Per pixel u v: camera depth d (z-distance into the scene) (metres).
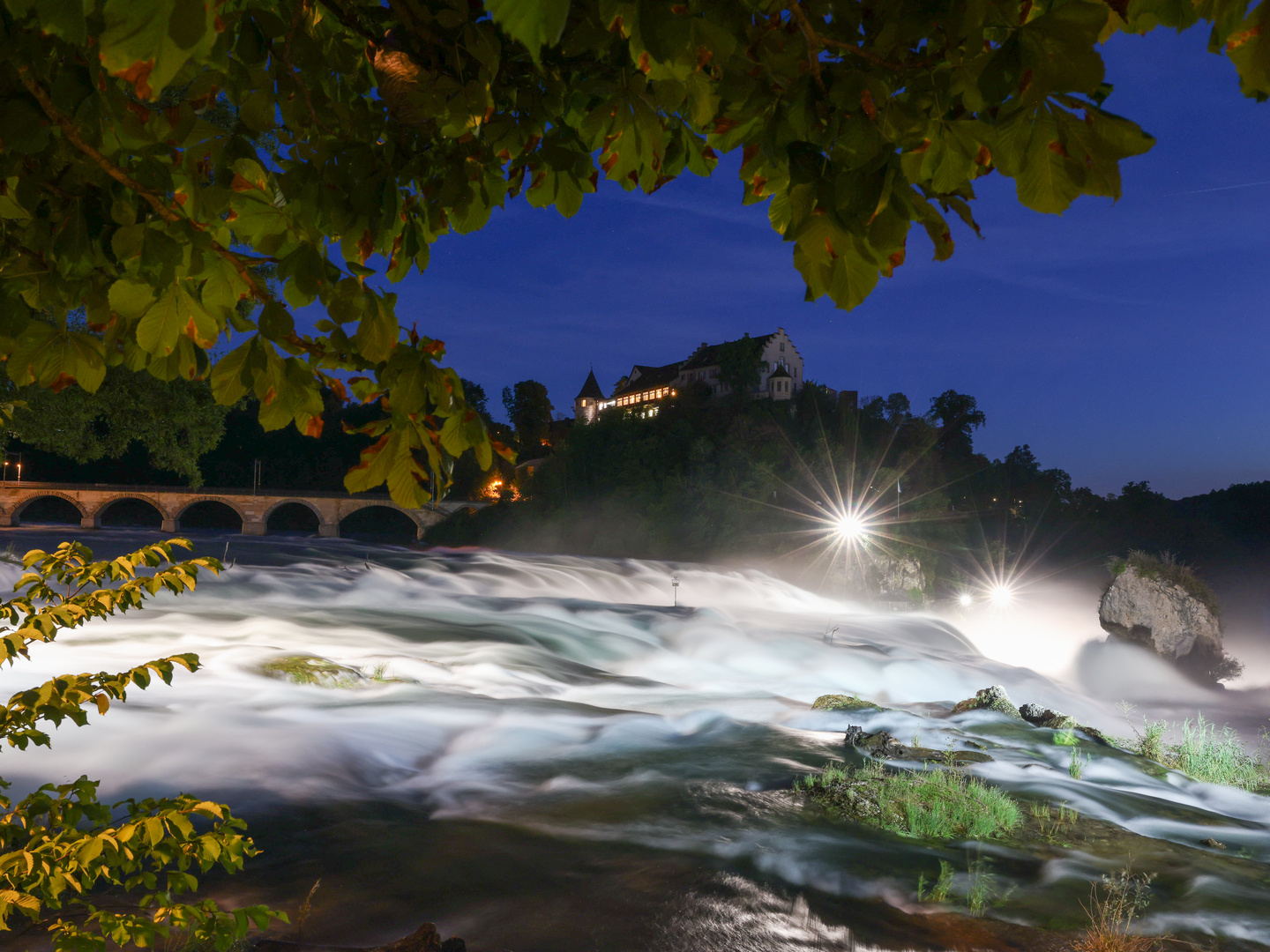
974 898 9.63
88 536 81.31
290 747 14.27
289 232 1.56
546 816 12.15
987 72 1.20
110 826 3.11
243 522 102.44
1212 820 13.27
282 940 7.22
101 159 1.39
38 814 3.03
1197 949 8.66
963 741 17.16
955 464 130.00
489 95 1.58
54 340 1.64
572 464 114.00
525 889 9.61
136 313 1.46
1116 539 104.00
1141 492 111.38
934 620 55.34
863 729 18.11
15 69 1.31
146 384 31.69
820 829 11.76
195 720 15.20
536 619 36.31
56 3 0.96
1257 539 112.19
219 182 1.51
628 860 10.55
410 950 6.59
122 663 19.06
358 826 11.31
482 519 113.31
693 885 9.80
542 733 16.69
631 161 1.78
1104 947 8.55
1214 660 40.62
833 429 108.88
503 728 16.72
